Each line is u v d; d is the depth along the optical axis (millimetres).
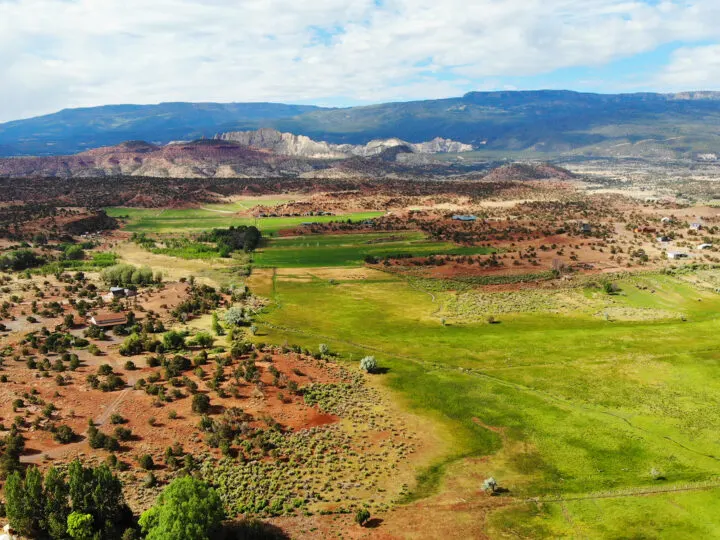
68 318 118312
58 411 79562
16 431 72500
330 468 70250
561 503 64312
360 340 118812
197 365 96625
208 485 65375
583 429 81250
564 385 95875
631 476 69812
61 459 68688
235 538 56938
